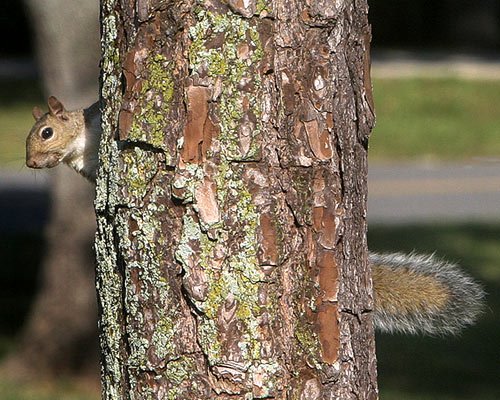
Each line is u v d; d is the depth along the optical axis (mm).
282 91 5418
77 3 15586
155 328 5453
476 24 58062
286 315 5480
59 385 16641
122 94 5555
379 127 35906
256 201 5379
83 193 16828
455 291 8391
